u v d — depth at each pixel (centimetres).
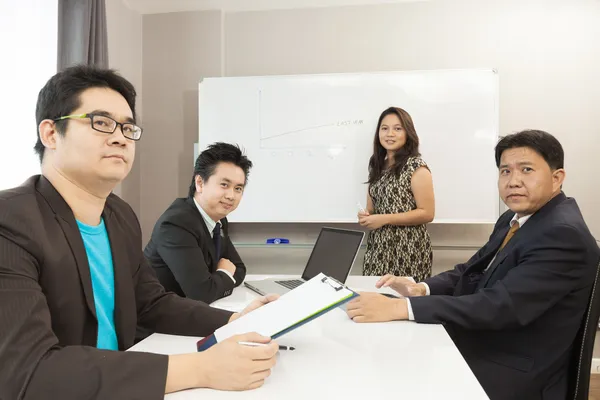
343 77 285
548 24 279
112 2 278
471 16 287
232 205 156
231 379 67
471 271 142
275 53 305
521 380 110
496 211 275
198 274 138
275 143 290
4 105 188
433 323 107
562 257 107
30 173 200
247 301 138
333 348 89
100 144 79
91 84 80
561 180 122
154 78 311
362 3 296
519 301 106
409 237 234
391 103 281
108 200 102
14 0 193
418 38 292
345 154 285
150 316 104
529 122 282
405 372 76
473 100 275
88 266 81
